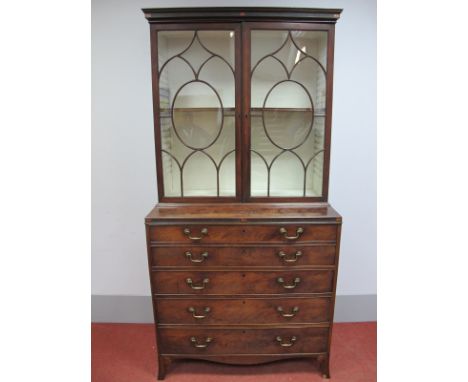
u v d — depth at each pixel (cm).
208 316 151
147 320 206
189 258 145
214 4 175
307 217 142
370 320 206
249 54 147
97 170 192
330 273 148
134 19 176
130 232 199
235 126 154
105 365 168
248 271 147
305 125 158
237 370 164
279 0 176
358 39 179
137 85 183
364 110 186
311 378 158
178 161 161
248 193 160
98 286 204
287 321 152
